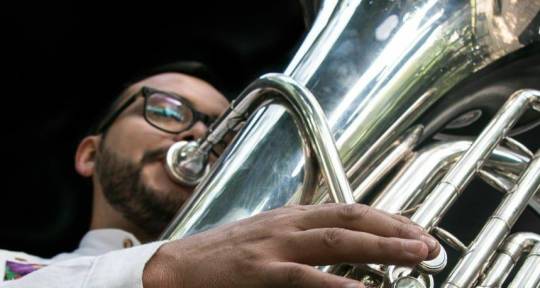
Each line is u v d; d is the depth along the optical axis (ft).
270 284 2.06
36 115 6.83
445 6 3.23
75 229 6.88
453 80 3.24
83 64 6.81
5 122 6.79
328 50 3.16
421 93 3.17
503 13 3.18
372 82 3.10
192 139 4.80
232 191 2.79
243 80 6.80
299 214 2.18
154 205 4.55
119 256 2.43
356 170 3.04
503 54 3.25
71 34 6.64
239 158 2.87
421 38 3.20
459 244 2.54
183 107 4.83
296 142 2.82
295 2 6.44
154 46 6.85
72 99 6.86
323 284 1.97
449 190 2.57
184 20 6.72
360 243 1.99
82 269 2.45
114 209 4.73
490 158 3.04
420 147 3.63
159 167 4.66
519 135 4.77
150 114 4.77
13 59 6.62
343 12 3.26
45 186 6.86
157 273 2.27
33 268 4.27
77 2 6.48
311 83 3.08
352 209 2.08
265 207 2.71
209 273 2.17
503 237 2.55
